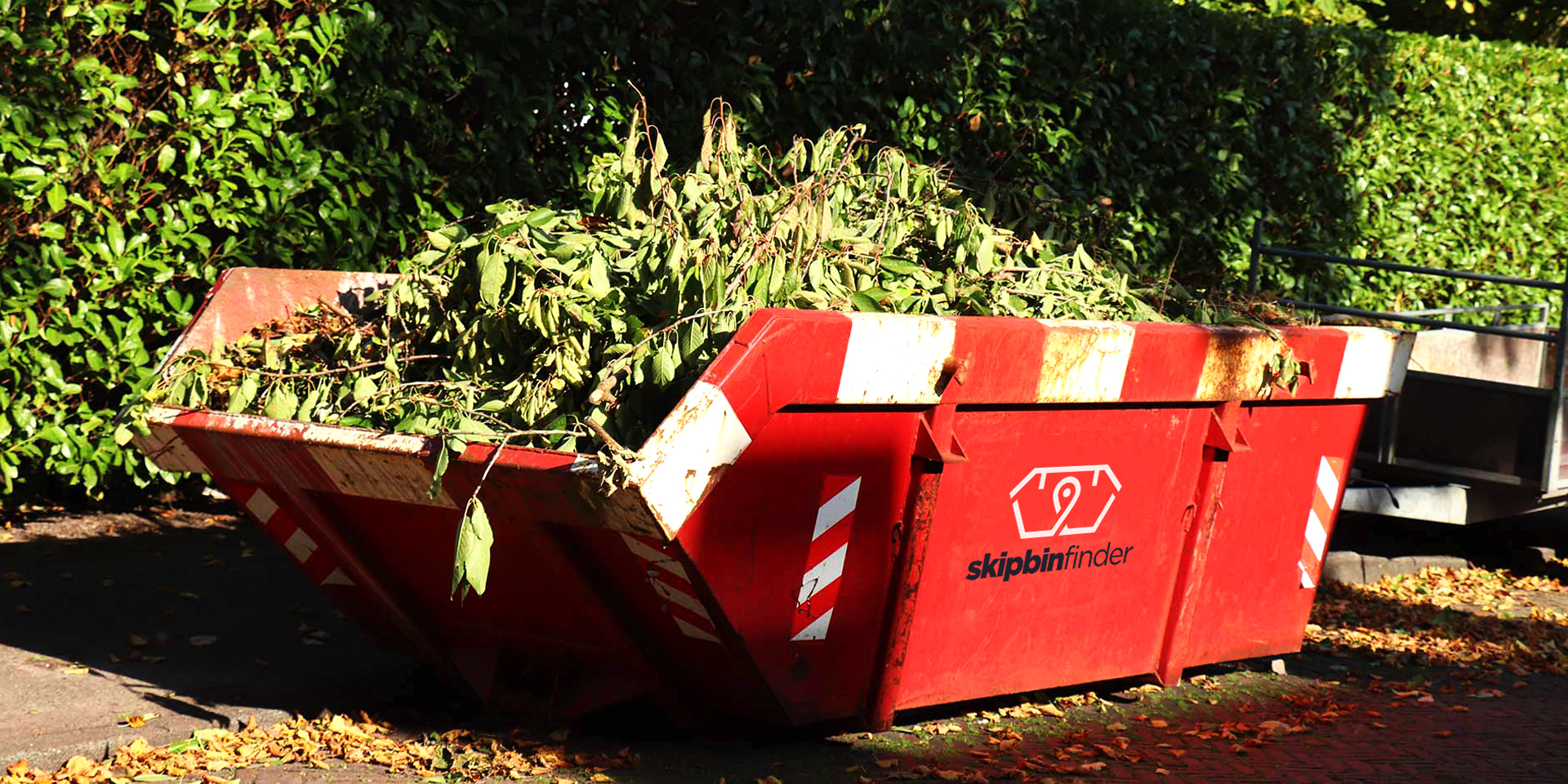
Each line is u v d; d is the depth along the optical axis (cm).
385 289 482
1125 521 491
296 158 672
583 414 388
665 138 761
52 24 605
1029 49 892
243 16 655
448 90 711
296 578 628
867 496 412
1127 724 499
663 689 432
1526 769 476
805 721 423
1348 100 1109
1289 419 538
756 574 393
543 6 712
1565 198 1308
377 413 416
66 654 505
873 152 835
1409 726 522
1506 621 725
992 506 447
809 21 787
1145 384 470
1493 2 1514
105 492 730
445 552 423
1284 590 562
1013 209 553
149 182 648
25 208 612
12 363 634
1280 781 448
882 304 427
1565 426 746
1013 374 429
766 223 441
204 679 488
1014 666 473
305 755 424
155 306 662
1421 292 1202
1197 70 980
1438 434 775
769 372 367
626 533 372
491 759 425
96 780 397
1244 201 1047
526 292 401
